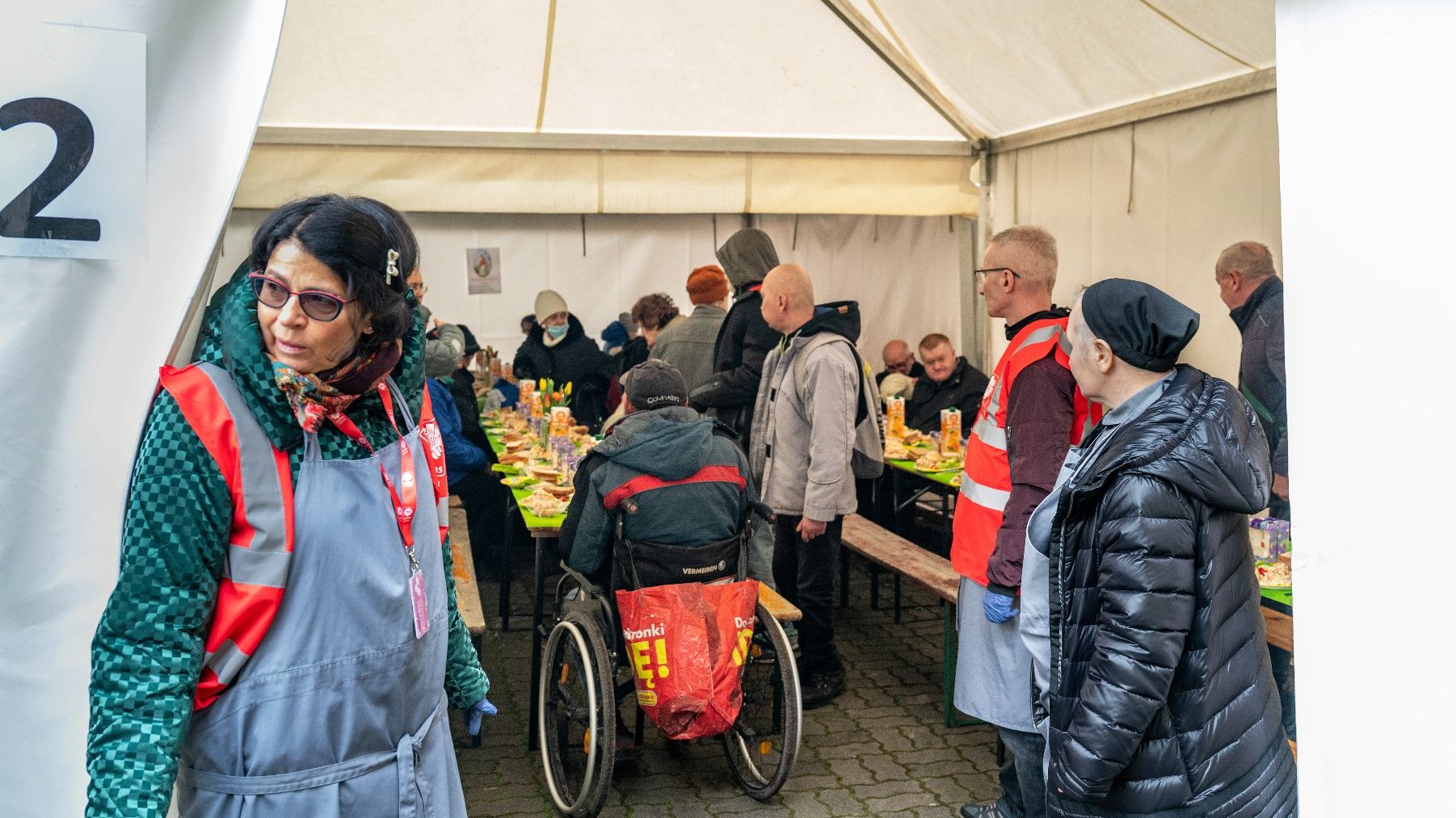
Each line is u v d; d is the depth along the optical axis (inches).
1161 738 81.2
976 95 256.5
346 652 62.7
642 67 251.0
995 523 123.9
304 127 267.4
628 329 350.9
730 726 142.5
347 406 63.1
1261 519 148.9
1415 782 84.9
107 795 55.1
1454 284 81.9
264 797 61.5
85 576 70.3
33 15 66.6
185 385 58.6
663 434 142.1
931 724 182.5
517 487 221.5
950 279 351.3
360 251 59.1
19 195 67.0
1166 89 217.0
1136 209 234.2
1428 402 83.0
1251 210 202.8
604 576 150.6
